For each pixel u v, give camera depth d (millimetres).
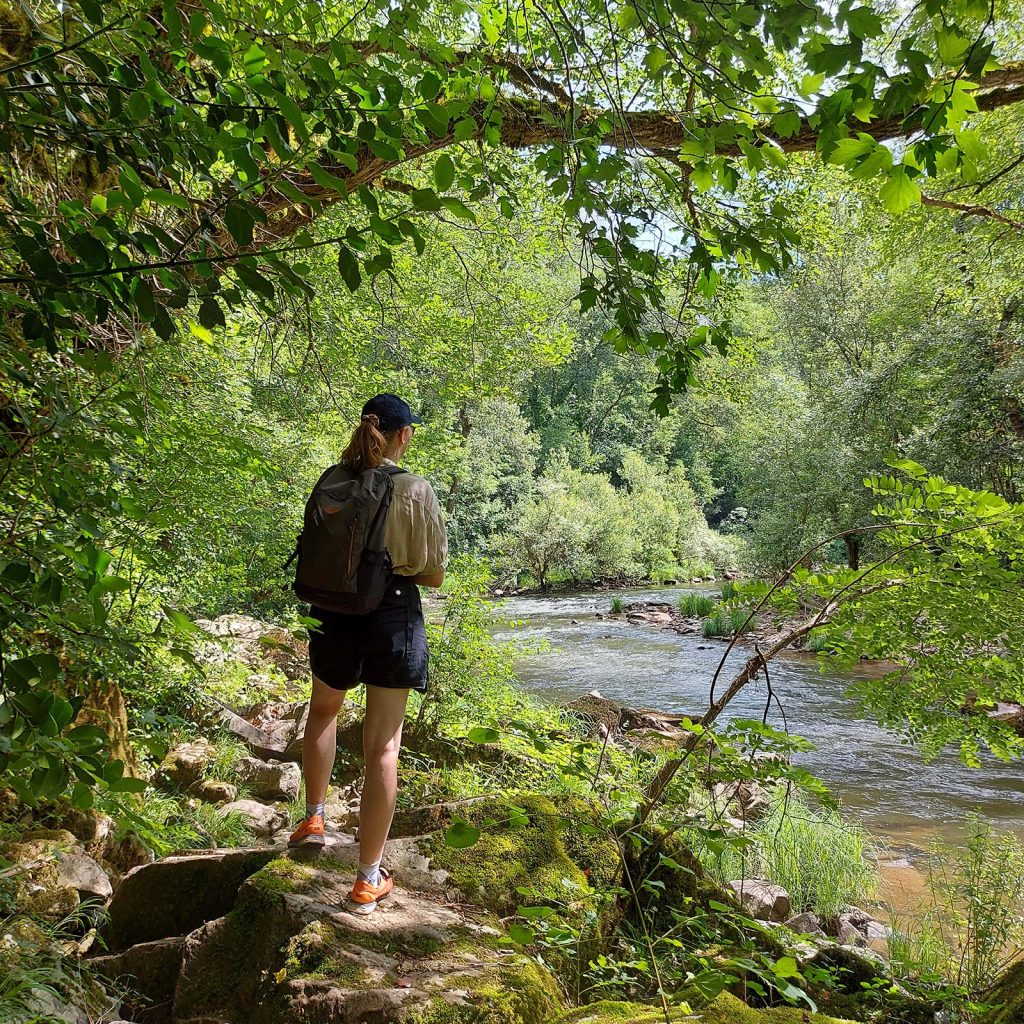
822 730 10641
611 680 13773
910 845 6848
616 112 2082
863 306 21703
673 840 3568
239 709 6414
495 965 2330
